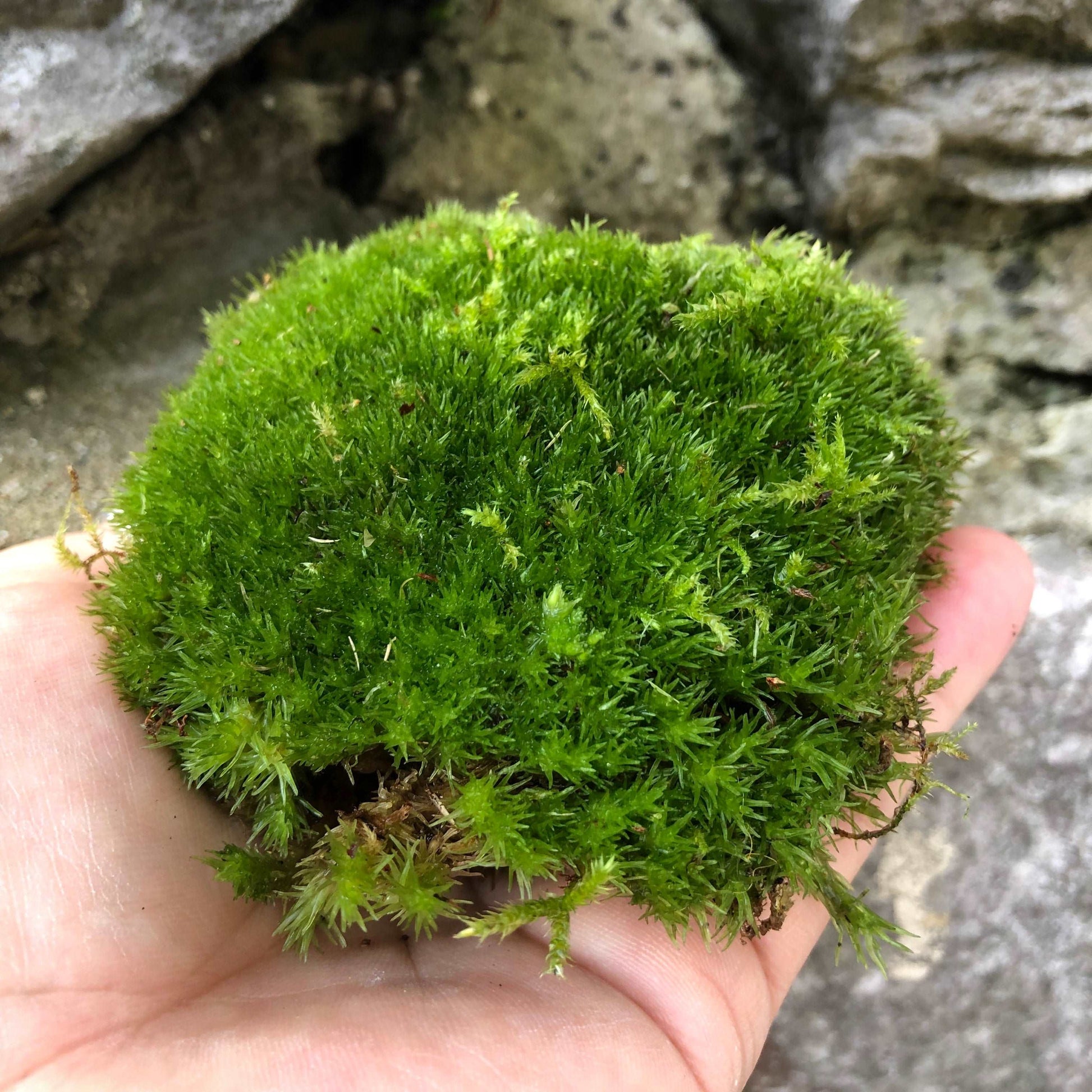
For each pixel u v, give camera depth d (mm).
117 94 150
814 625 109
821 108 172
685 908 101
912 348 140
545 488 109
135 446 163
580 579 105
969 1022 164
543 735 101
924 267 177
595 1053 102
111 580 118
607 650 102
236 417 120
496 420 112
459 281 127
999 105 160
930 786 110
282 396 120
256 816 108
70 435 162
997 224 172
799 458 114
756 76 185
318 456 112
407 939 114
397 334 121
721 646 104
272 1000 104
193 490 116
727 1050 110
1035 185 164
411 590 105
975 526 152
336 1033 99
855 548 112
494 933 111
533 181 187
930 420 131
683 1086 106
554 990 108
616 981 110
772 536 110
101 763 111
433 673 103
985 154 165
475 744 103
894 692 110
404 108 183
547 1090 99
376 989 106
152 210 167
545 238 135
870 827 135
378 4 177
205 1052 97
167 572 113
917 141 164
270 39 167
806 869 103
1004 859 165
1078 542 169
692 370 118
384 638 105
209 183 172
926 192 172
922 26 156
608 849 100
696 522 107
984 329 173
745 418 114
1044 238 171
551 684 103
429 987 107
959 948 164
